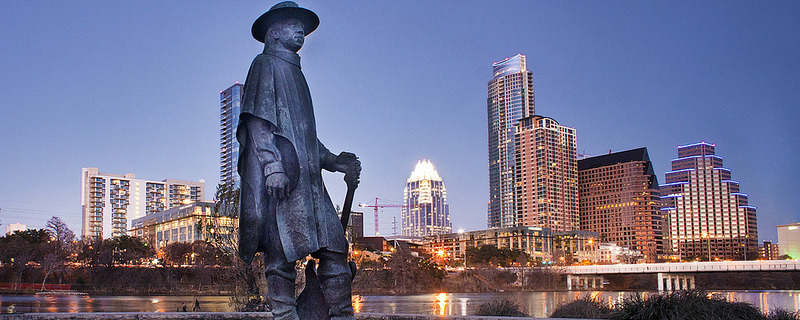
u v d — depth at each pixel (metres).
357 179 7.78
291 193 6.99
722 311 17.30
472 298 110.19
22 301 77.62
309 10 7.56
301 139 7.19
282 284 7.00
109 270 117.56
